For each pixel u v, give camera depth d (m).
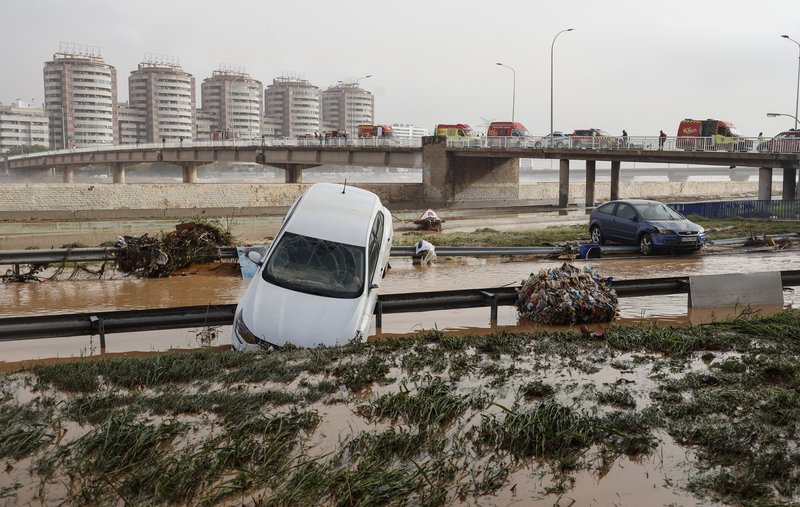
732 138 44.41
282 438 4.55
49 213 36.94
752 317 9.73
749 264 16.80
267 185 53.41
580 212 48.81
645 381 6.08
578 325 9.80
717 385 5.98
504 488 4.00
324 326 7.73
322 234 9.28
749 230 25.62
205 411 5.12
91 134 199.75
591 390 5.77
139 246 14.62
